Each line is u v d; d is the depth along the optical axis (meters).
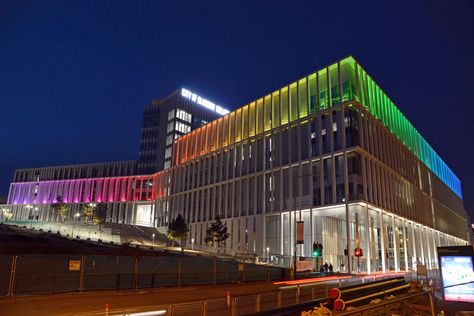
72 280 23.19
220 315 15.87
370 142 65.88
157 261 37.16
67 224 85.06
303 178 66.94
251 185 77.75
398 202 73.25
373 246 64.81
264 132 77.38
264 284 32.06
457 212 131.38
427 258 88.25
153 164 128.00
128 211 122.12
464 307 15.16
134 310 13.43
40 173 143.12
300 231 40.41
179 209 99.56
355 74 65.75
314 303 10.49
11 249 37.72
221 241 77.81
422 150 98.38
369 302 12.00
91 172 134.62
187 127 128.88
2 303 18.47
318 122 67.19
